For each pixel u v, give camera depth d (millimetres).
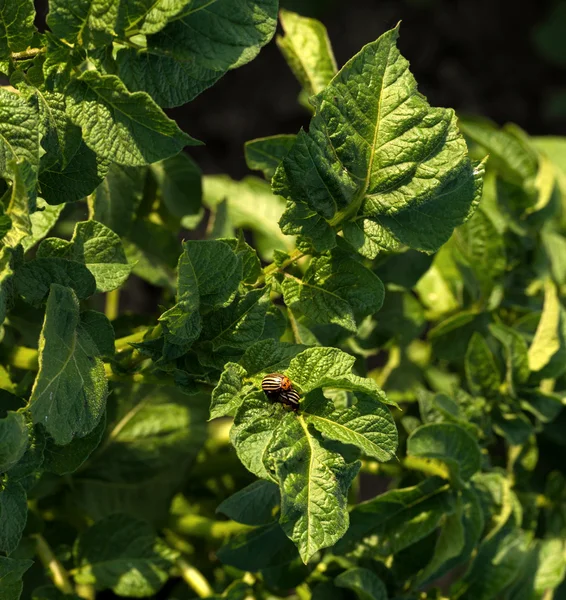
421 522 733
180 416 805
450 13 1952
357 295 652
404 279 774
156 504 813
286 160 623
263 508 678
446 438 727
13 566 625
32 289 617
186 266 608
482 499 779
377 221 638
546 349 802
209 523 815
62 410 597
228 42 611
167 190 800
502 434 801
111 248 639
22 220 598
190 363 637
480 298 836
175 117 1731
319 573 743
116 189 732
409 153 627
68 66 617
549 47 1968
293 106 1770
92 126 614
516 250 860
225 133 1738
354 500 812
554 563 807
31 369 698
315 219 637
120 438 795
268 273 656
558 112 1944
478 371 800
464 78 1934
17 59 625
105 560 746
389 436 611
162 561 750
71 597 719
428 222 635
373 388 601
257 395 610
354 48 1852
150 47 613
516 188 855
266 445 604
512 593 801
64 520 814
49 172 634
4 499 613
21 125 604
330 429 610
